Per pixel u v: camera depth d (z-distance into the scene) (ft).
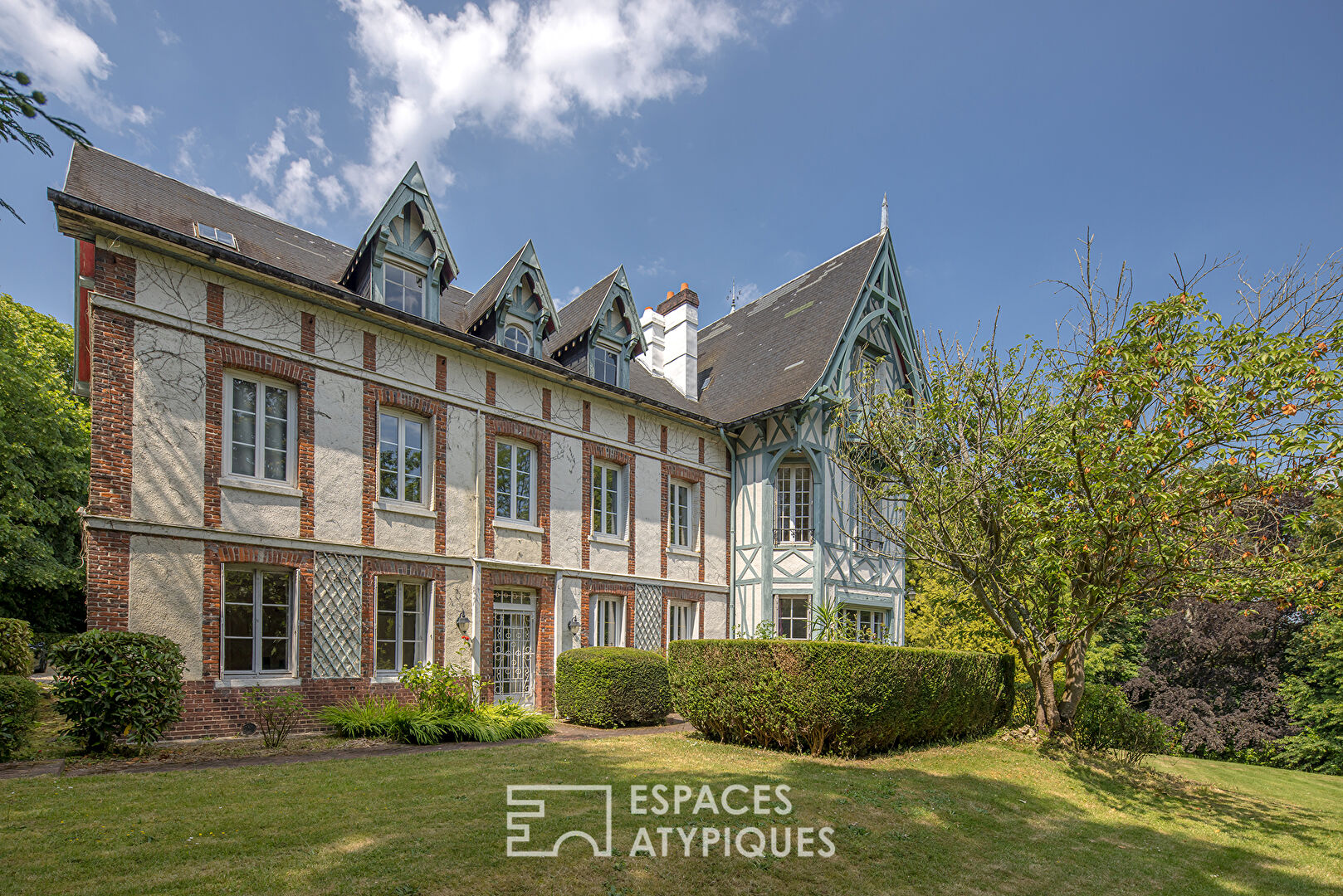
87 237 26.94
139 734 24.00
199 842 14.85
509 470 41.06
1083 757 33.17
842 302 56.44
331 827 16.22
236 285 30.50
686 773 24.26
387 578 35.06
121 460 26.81
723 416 55.11
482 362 39.68
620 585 45.93
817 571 49.78
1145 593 30.50
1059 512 28.53
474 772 22.70
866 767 27.71
